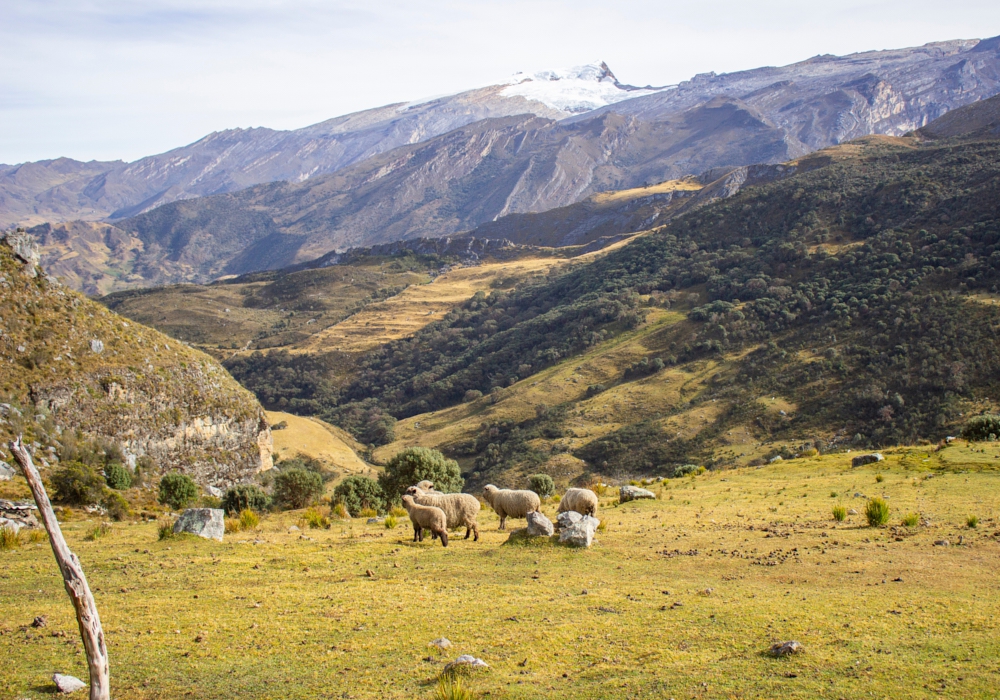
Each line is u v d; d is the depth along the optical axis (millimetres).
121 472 44031
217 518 20391
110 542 19531
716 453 111500
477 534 19391
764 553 16547
